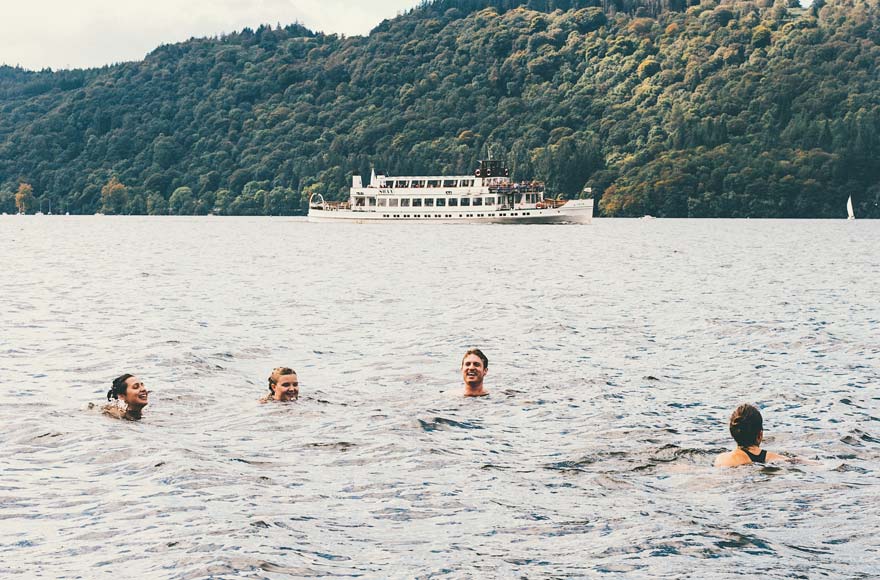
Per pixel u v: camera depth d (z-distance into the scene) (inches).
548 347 1256.8
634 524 521.0
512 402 893.8
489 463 664.4
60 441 714.2
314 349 1251.8
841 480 621.0
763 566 454.6
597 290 2209.6
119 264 3292.3
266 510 540.4
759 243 5029.5
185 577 430.3
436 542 489.4
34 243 5093.5
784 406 871.7
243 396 925.8
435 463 661.3
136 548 472.7
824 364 1120.8
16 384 969.5
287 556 459.8
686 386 978.7
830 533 509.0
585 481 618.8
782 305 1850.4
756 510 552.7
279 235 6368.1
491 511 547.2
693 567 452.4
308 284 2411.4
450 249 4416.8
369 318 1610.5
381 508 551.8
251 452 691.4
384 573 442.6
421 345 1282.0
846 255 3912.4
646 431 772.0
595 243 5004.9
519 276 2701.8
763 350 1232.8
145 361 1119.0
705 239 5526.6
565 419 820.6
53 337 1331.2
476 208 7249.0
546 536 500.7
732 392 943.7
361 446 711.1
